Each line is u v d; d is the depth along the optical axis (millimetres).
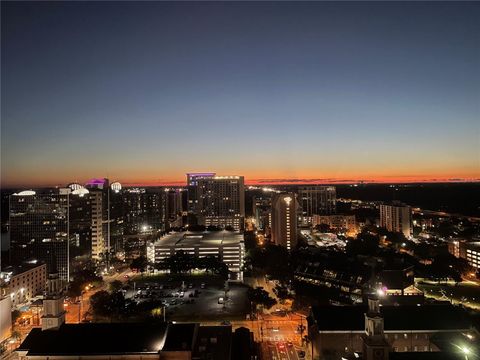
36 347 119938
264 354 164625
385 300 185875
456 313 150375
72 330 125875
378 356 103688
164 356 118938
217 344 130625
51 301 129000
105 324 128250
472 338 135500
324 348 147000
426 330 144750
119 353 118250
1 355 169875
